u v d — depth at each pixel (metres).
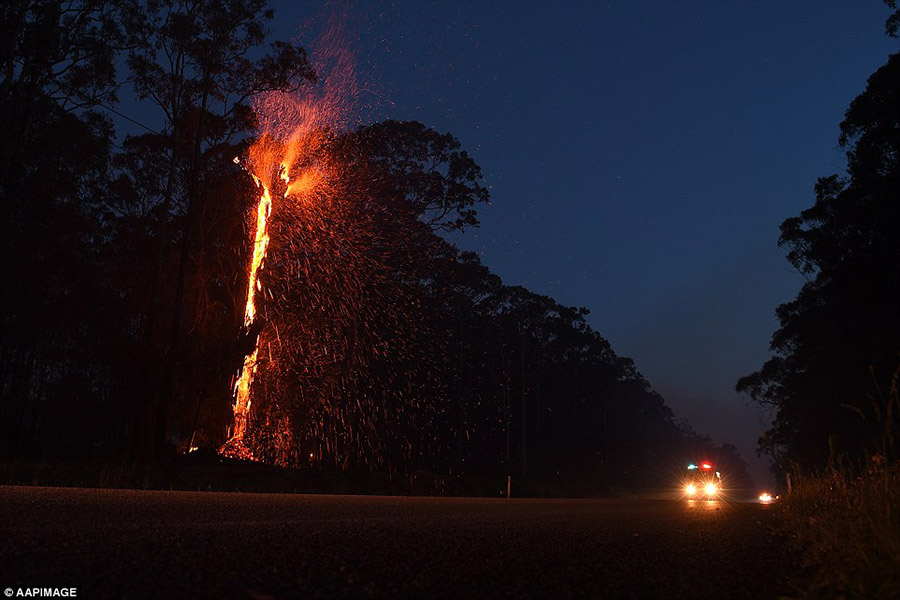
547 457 59.56
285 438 23.34
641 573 2.66
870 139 26.30
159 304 25.42
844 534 3.44
